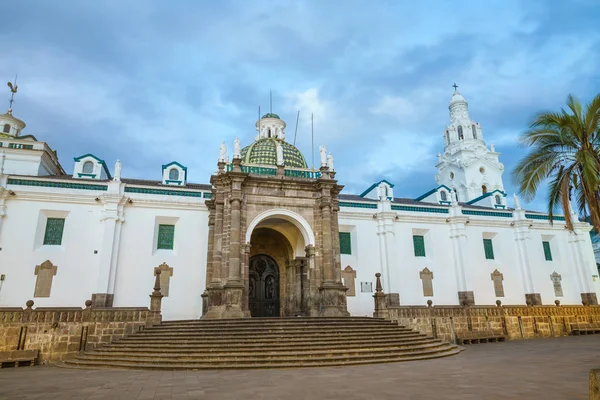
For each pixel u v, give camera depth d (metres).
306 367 15.48
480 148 52.44
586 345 21.64
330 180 26.70
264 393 10.34
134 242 28.72
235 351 16.70
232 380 12.55
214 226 26.95
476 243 36.31
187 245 29.81
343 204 34.12
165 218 30.03
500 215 38.12
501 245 37.09
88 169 32.22
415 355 17.81
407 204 35.91
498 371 13.36
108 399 9.84
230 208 25.22
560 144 19.23
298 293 28.72
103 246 27.41
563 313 30.02
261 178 25.94
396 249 34.28
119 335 20.34
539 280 36.88
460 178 51.59
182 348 17.12
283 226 29.36
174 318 28.03
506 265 36.72
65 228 27.67
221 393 10.41
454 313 26.41
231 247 23.97
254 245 31.62
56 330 19.67
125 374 14.23
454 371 13.62
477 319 26.92
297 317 21.59
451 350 20.02
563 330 29.55
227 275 24.08
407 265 34.16
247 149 32.09
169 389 11.05
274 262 31.89
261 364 15.62
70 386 11.78
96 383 12.25
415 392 10.07
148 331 19.75
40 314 19.61
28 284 26.11
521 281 36.78
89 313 20.25
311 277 25.45
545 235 38.66
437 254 35.28
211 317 23.06
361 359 16.56
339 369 14.76
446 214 36.62
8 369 17.12
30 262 26.47
